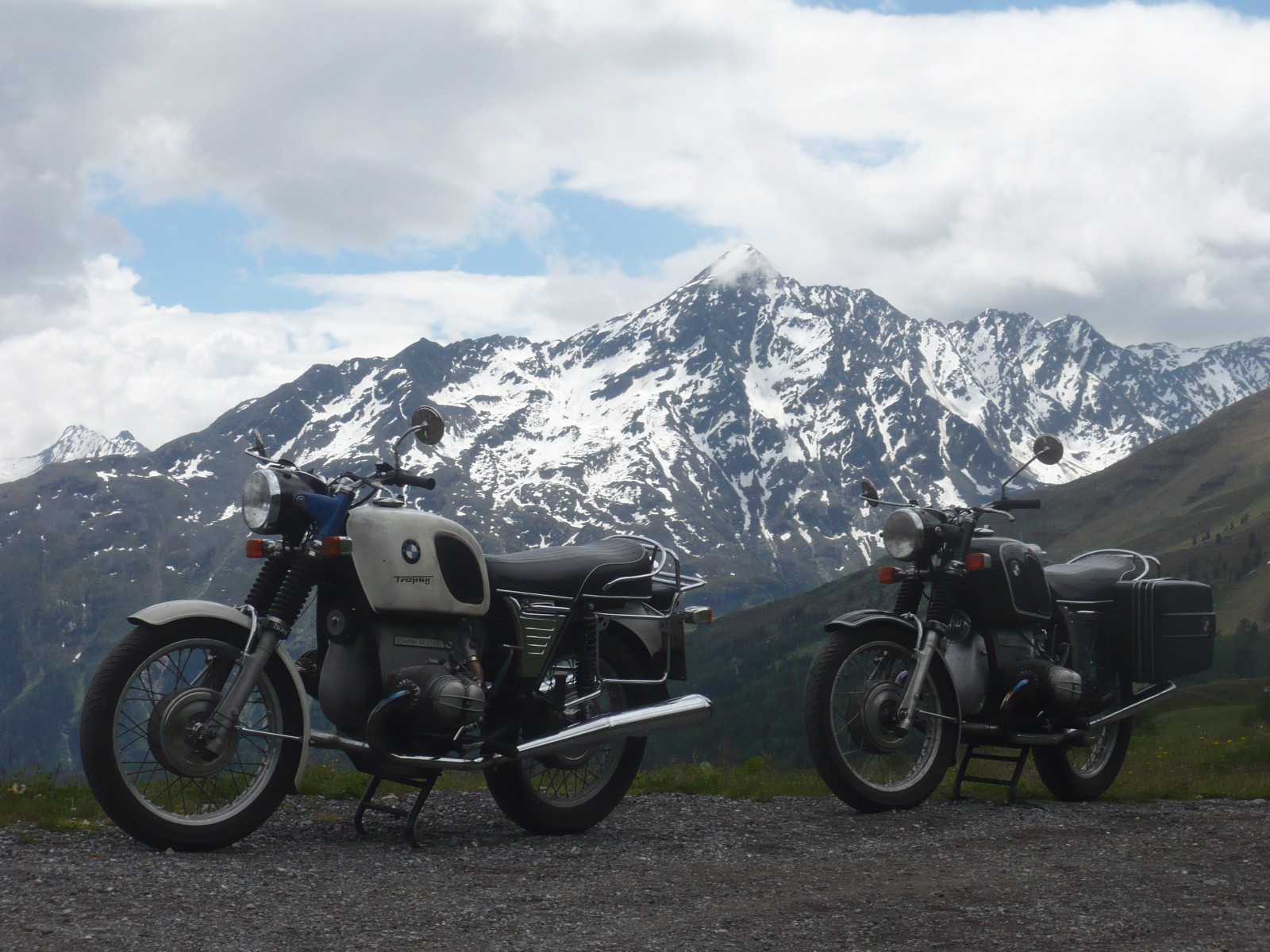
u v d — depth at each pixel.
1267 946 4.55
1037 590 8.65
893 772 8.47
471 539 6.99
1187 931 4.79
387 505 6.95
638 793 8.98
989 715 8.53
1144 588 9.20
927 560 8.38
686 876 5.89
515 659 7.11
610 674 7.68
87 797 7.30
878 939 4.66
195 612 6.25
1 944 4.26
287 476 6.60
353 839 6.78
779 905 5.24
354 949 4.41
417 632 6.83
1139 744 14.68
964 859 6.38
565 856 6.43
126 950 4.27
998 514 8.43
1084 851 6.61
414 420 6.98
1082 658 9.15
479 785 9.06
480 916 4.98
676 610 7.91
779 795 9.00
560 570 7.37
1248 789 9.42
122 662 5.98
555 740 6.95
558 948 4.48
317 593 6.81
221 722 6.10
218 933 4.55
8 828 6.32
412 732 6.63
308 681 6.99
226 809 6.26
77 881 5.24
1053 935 4.71
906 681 8.16
